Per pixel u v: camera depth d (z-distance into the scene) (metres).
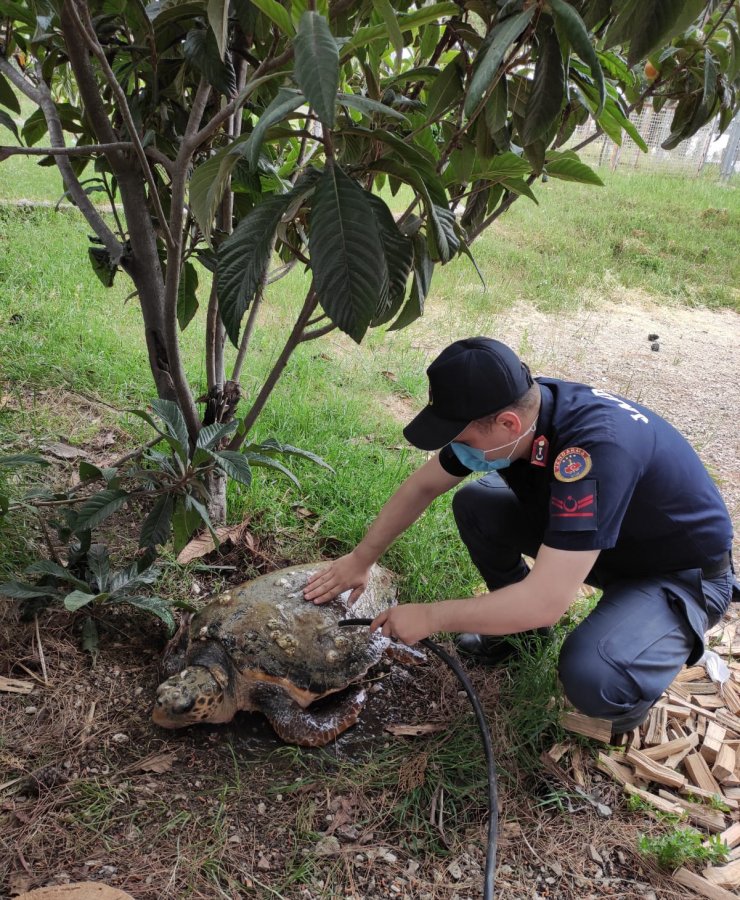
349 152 2.03
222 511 3.03
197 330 4.93
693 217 10.03
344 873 1.87
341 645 2.29
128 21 2.42
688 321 7.38
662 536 2.16
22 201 6.53
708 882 1.93
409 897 1.84
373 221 1.61
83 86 2.20
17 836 1.83
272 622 2.28
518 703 2.38
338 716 2.23
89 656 2.39
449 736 2.30
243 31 2.15
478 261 7.55
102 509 2.31
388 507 2.33
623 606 2.22
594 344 6.38
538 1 1.58
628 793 2.20
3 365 3.91
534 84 1.74
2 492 2.87
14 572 2.58
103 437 3.54
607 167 12.91
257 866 1.86
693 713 2.53
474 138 2.20
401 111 2.23
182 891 1.77
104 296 5.05
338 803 2.06
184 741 2.19
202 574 2.85
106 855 1.83
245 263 1.77
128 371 4.11
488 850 1.90
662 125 12.68
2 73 2.67
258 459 2.49
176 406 2.44
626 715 2.18
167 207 2.74
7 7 2.42
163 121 2.56
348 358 5.15
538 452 2.00
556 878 1.93
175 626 2.53
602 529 1.85
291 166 2.79
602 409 2.01
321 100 1.32
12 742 2.06
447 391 1.86
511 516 2.58
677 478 2.11
